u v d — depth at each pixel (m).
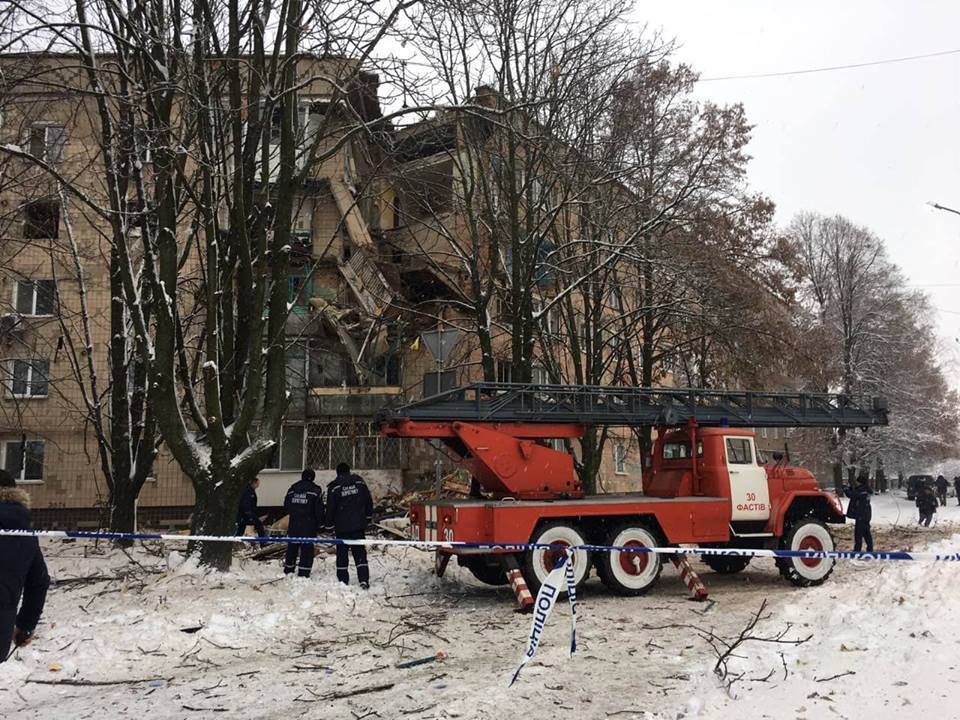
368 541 8.77
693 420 11.95
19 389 23.08
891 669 5.40
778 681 5.43
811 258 41.44
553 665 6.54
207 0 10.81
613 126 17.72
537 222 17.56
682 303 18.47
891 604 7.40
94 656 6.80
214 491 10.66
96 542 13.95
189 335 17.06
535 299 20.25
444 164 19.05
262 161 11.82
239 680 6.25
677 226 18.50
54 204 16.78
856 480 16.83
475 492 11.56
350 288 24.38
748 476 11.77
